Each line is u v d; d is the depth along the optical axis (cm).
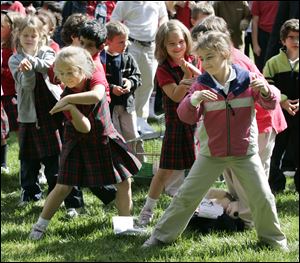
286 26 1428
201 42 1048
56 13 1922
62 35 1370
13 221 1309
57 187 1188
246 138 1062
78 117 1134
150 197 1279
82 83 1165
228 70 1062
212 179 1080
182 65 1209
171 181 1475
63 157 1186
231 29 2259
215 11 2270
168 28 1239
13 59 1377
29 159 1395
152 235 1120
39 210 1384
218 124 1057
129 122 1558
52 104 1375
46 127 1374
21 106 1373
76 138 1176
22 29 1368
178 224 1102
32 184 1434
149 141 1623
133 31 1948
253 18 2258
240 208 1205
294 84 1433
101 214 1331
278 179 1495
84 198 1458
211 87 1055
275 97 1042
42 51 1369
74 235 1198
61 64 1136
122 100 1543
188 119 1043
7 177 1653
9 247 1132
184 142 1276
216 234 1173
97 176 1178
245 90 1057
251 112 1070
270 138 1297
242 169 1066
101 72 1188
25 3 2320
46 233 1204
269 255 1048
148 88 1970
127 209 1228
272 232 1086
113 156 1196
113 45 1523
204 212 1198
